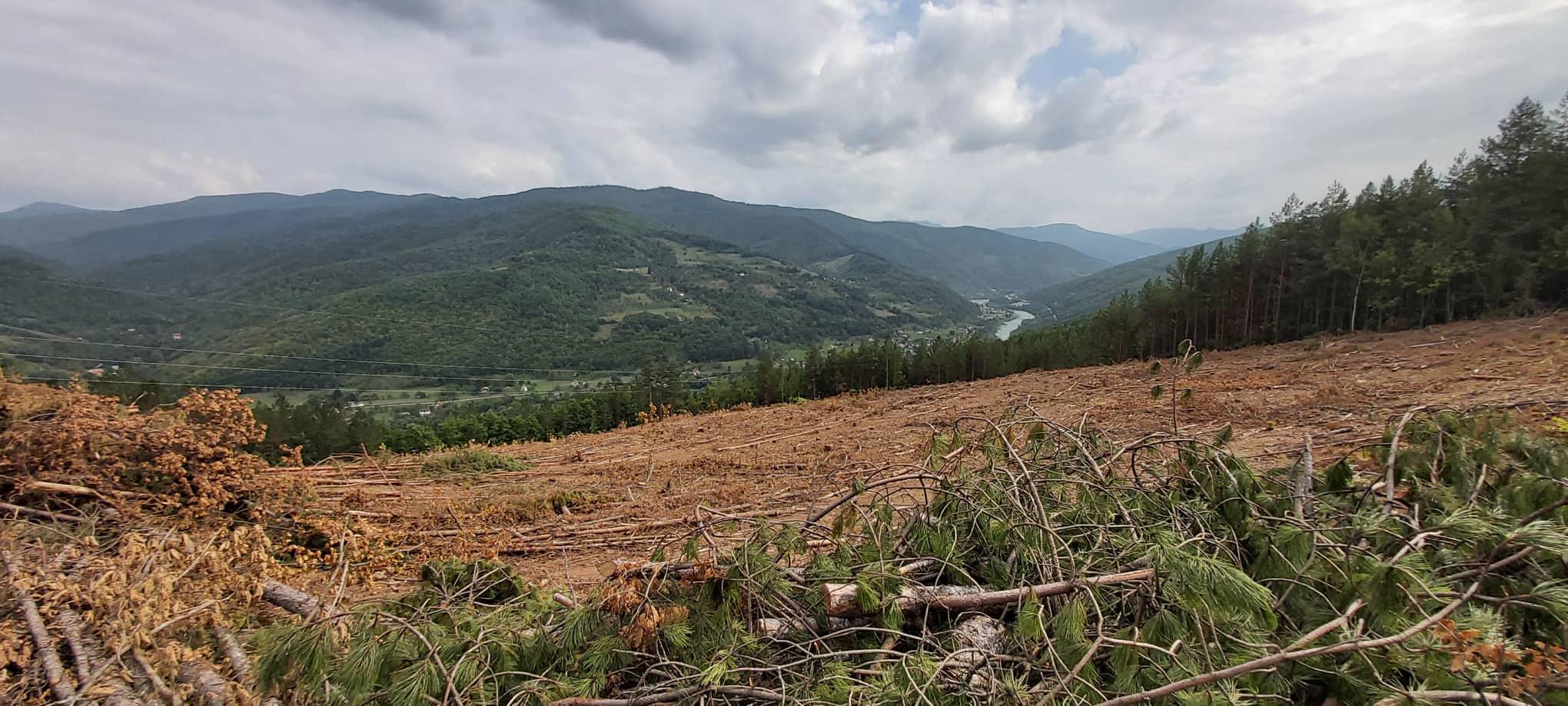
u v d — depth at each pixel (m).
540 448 12.65
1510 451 3.15
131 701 2.46
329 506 6.98
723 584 2.61
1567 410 5.37
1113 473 3.24
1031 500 2.89
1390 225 21.44
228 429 5.35
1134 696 1.74
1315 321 22.67
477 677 2.23
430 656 2.23
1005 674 2.10
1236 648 2.08
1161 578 2.24
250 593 3.35
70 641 2.71
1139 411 9.68
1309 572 2.43
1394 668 1.93
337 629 2.31
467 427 20.03
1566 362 9.10
